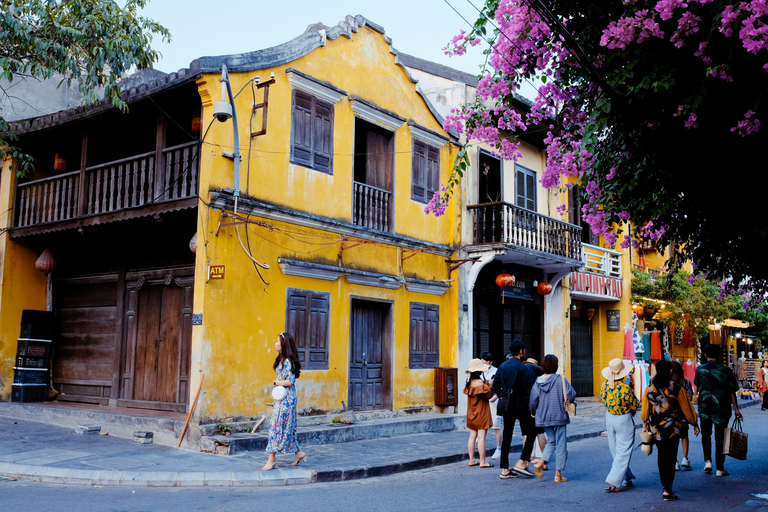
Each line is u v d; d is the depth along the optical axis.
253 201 11.27
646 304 22.02
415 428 13.63
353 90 13.78
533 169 18.69
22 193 13.91
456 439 12.95
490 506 7.25
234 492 7.95
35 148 14.25
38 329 13.64
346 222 13.25
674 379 7.96
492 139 8.38
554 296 19.14
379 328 14.29
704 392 9.60
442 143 16.08
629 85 6.37
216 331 10.64
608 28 6.29
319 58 13.02
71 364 13.82
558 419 8.78
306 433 11.21
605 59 6.60
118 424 11.29
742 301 21.95
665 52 6.13
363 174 14.39
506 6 7.40
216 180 10.85
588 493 8.05
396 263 14.50
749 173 6.50
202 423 10.34
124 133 13.48
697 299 21.36
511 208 15.76
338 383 12.86
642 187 7.05
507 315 17.83
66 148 14.31
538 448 10.48
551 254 16.88
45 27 11.15
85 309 13.80
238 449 10.02
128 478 8.27
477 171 16.45
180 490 8.00
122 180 12.98
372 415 13.45
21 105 15.70
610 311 21.80
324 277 12.66
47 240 14.20
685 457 10.02
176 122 11.77
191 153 11.90
